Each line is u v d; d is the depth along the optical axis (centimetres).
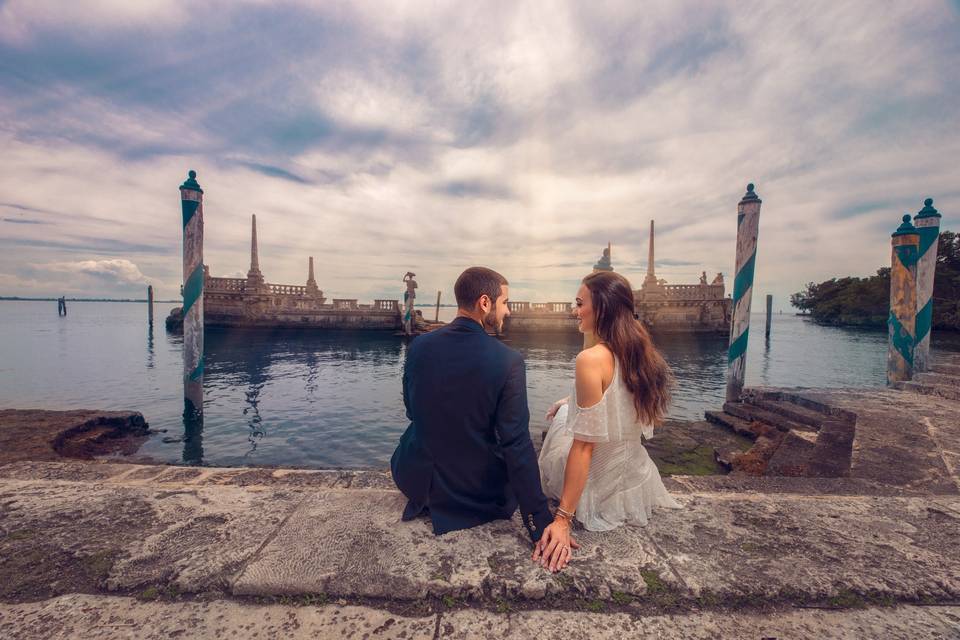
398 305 3606
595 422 162
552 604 136
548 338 3284
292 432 807
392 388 1297
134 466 280
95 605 132
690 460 545
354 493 210
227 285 3503
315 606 134
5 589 139
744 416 660
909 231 680
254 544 162
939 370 687
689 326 3350
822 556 163
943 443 374
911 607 137
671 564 155
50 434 594
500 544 165
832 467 368
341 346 2658
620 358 178
